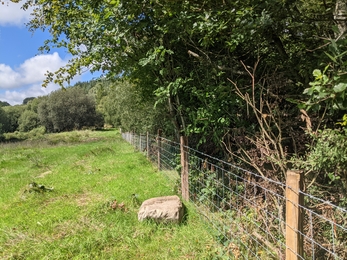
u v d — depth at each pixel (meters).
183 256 3.15
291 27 3.69
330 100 1.91
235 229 3.38
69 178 7.53
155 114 8.98
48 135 39.78
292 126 4.00
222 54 4.94
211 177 4.27
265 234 3.14
